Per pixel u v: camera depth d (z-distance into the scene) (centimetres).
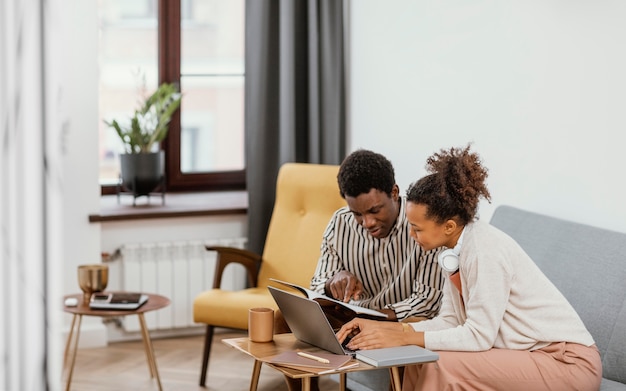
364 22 445
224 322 383
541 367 250
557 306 258
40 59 124
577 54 322
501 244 254
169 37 493
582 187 323
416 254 305
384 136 434
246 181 498
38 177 125
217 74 504
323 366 232
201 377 391
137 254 445
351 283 302
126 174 454
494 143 363
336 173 409
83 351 438
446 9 387
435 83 396
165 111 466
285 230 420
